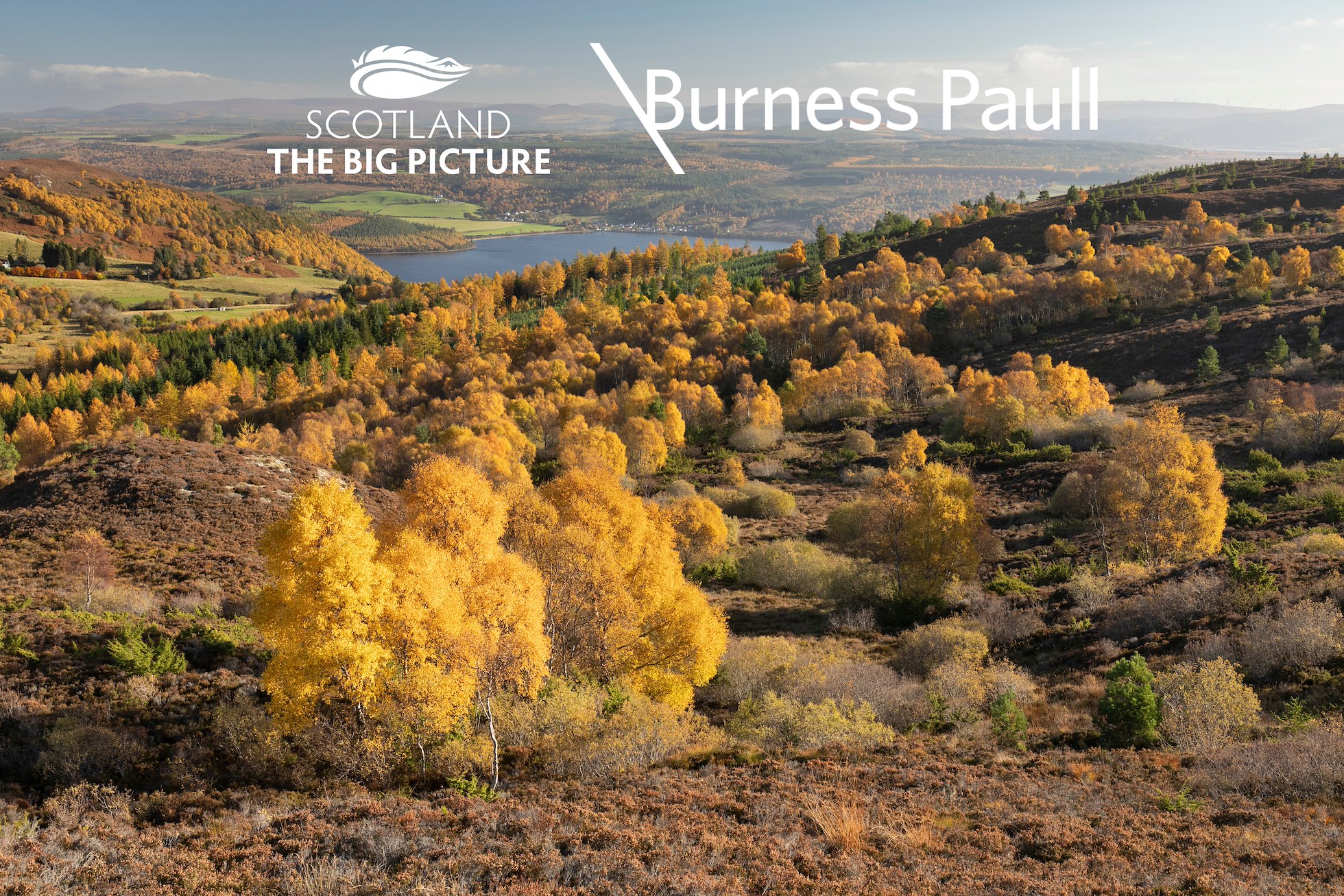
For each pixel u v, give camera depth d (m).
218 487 50.06
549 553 29.80
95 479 49.34
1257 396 78.88
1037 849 13.88
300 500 18.08
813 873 12.66
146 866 12.69
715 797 16.30
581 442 84.44
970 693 26.61
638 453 89.94
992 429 85.31
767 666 31.50
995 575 48.44
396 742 19.38
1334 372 85.00
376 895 11.74
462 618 19.83
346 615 17.89
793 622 44.38
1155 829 14.59
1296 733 18.89
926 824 15.13
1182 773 18.06
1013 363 105.81
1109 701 21.44
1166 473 44.06
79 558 33.47
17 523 43.16
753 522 71.12
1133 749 20.44
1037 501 67.06
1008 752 20.78
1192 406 86.75
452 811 15.73
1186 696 21.42
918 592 44.56
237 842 13.89
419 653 18.84
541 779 18.91
